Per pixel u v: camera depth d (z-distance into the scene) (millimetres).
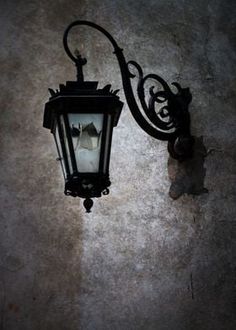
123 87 3482
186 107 3693
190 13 3988
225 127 3840
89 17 3867
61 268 3496
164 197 3678
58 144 3199
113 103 3148
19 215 3535
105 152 3129
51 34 3801
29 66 3738
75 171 3074
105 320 3463
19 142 3631
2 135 3627
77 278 3494
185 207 3688
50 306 3439
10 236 3502
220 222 3697
